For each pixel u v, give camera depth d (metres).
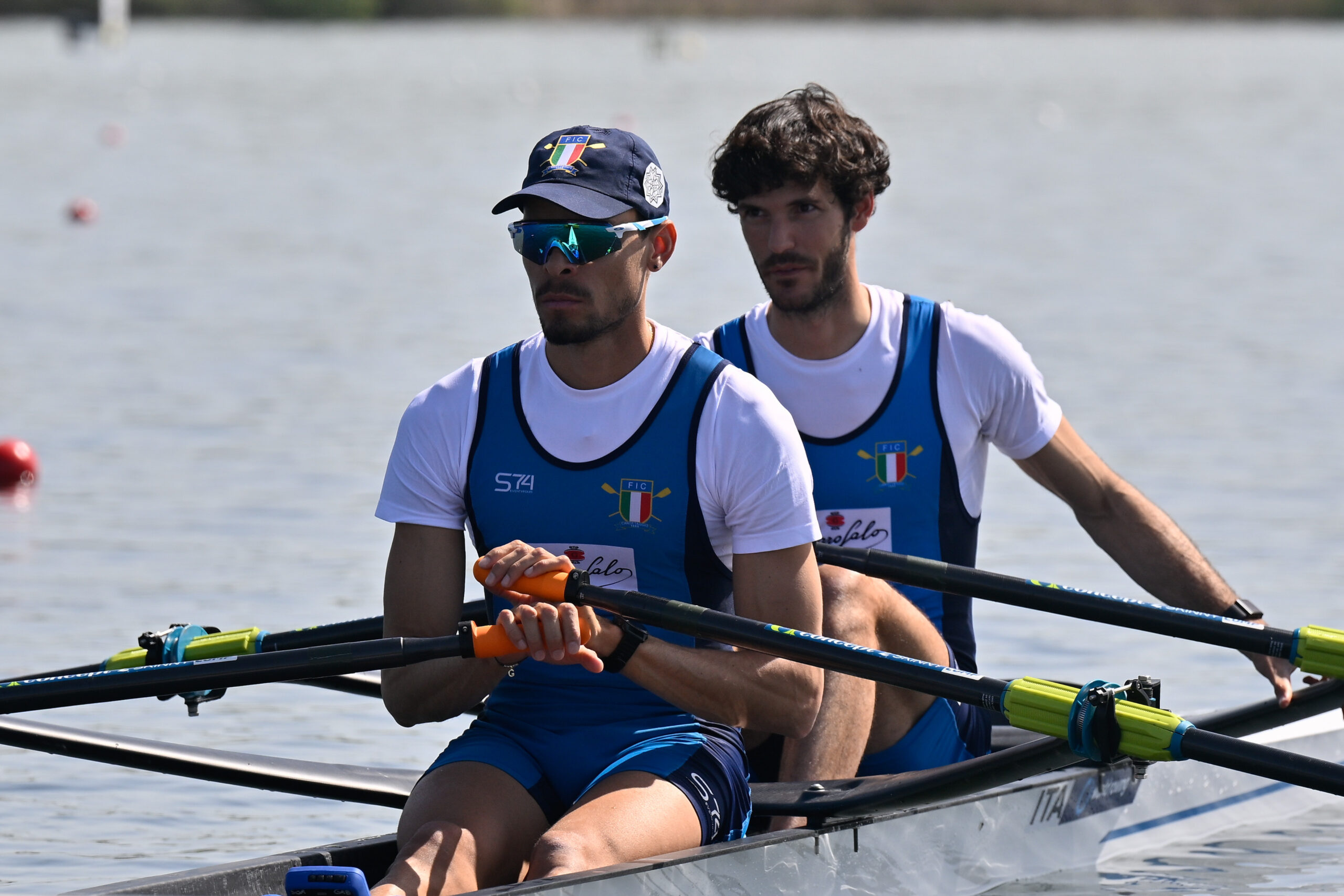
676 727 18.28
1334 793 17.03
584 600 17.17
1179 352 62.97
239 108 192.12
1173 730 17.62
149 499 43.81
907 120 176.50
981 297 75.56
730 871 17.83
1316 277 82.56
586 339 17.75
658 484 18.06
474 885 16.81
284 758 22.33
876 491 23.00
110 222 104.31
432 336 66.44
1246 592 35.47
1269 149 152.38
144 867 23.14
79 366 60.69
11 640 32.53
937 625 23.33
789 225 21.75
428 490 18.62
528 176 18.03
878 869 19.84
